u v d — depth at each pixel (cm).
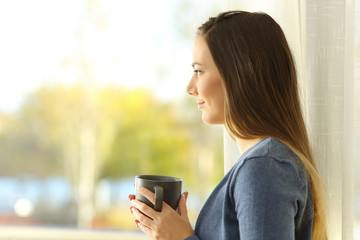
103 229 1041
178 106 994
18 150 1045
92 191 1040
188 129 993
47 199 1052
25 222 1055
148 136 1014
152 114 1007
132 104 1007
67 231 1035
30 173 1052
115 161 1034
